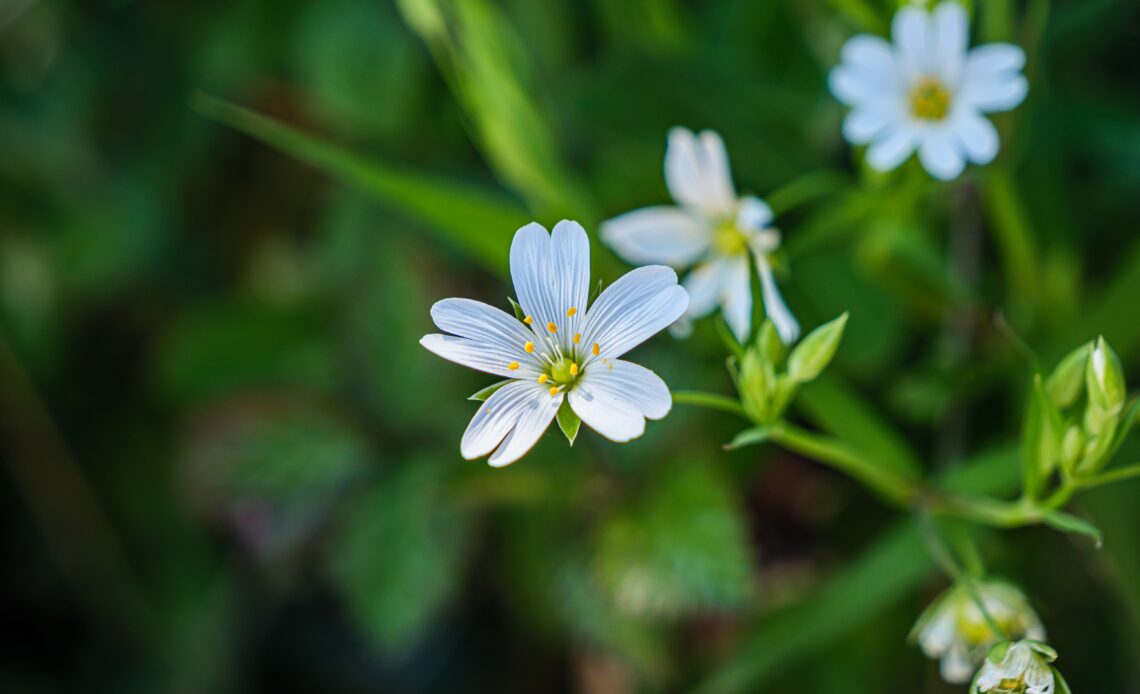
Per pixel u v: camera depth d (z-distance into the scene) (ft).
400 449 0.78
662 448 0.73
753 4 0.80
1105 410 0.57
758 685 0.75
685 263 0.66
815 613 0.69
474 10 0.70
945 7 0.64
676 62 0.75
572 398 0.54
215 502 0.78
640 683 0.77
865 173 0.68
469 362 0.55
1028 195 0.75
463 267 0.80
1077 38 0.78
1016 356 0.73
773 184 0.75
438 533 0.75
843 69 0.65
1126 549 0.67
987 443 0.74
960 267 0.73
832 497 0.77
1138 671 0.73
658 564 0.71
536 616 0.78
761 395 0.59
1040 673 0.55
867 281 0.73
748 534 0.71
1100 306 0.70
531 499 0.75
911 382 0.74
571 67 0.82
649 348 0.74
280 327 0.86
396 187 0.67
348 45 0.84
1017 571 0.73
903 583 0.67
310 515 0.77
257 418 0.80
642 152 0.75
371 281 0.81
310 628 0.87
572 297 0.55
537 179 0.70
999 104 0.64
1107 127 0.77
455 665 0.85
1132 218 0.77
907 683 0.74
